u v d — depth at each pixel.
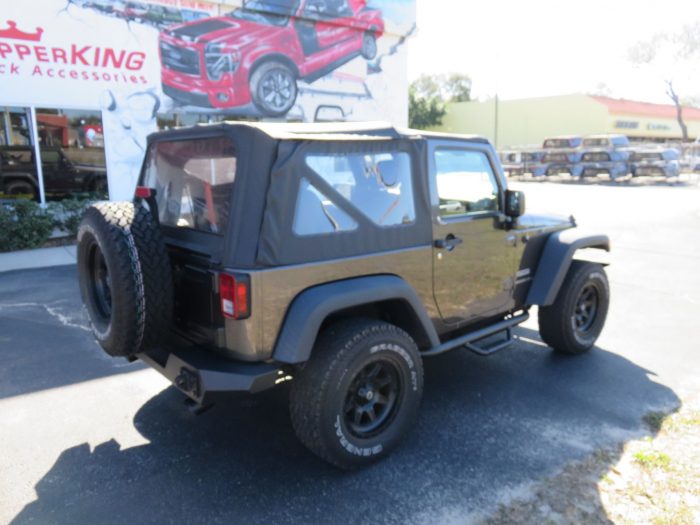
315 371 2.88
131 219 2.96
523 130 43.53
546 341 4.77
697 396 4.02
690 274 7.82
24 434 3.53
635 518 2.70
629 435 3.47
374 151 3.17
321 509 2.79
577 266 4.59
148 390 4.16
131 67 10.78
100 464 3.20
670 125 45.19
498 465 3.15
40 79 9.88
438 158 3.56
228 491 2.95
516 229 4.16
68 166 10.48
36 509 2.80
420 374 3.31
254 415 3.79
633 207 15.54
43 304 6.35
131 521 2.71
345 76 13.84
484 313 4.07
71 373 4.46
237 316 2.69
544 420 3.67
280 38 12.55
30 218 9.41
